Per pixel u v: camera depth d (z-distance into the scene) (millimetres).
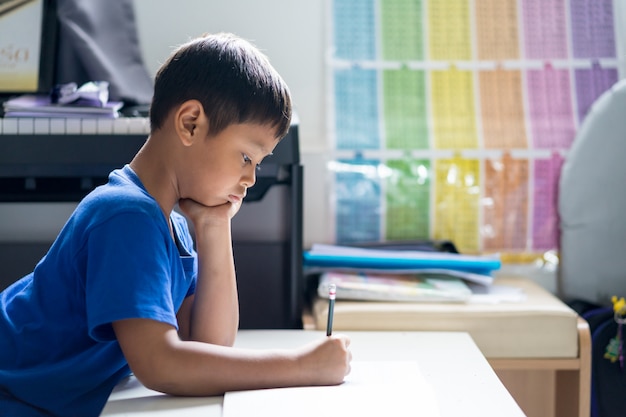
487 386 1241
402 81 2178
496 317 1712
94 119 1719
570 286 2125
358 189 2156
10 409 1145
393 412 1041
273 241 2090
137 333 1044
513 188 2158
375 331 1694
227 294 1255
